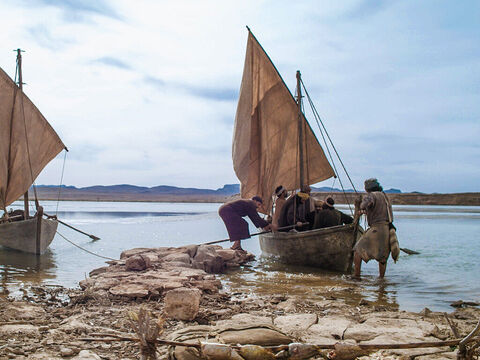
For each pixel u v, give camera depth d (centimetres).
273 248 1303
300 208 1278
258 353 334
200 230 2352
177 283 770
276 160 1659
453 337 518
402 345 342
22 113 1834
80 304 668
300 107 1450
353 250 1021
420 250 1497
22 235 1411
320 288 863
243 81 1691
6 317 586
